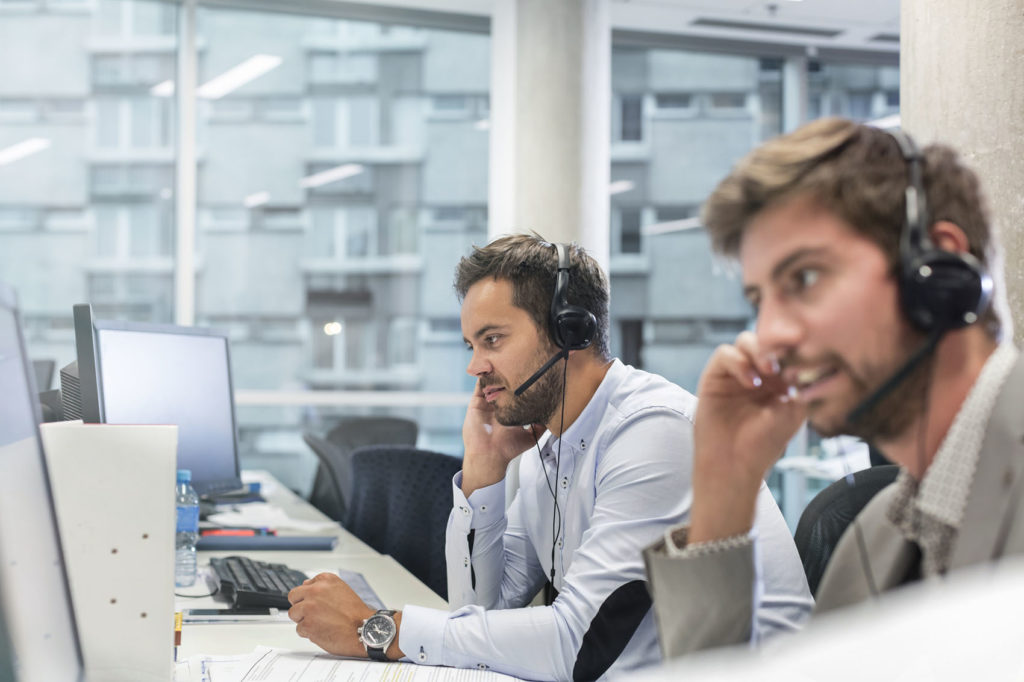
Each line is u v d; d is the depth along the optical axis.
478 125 5.28
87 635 0.95
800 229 0.66
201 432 2.27
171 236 4.89
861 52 5.50
